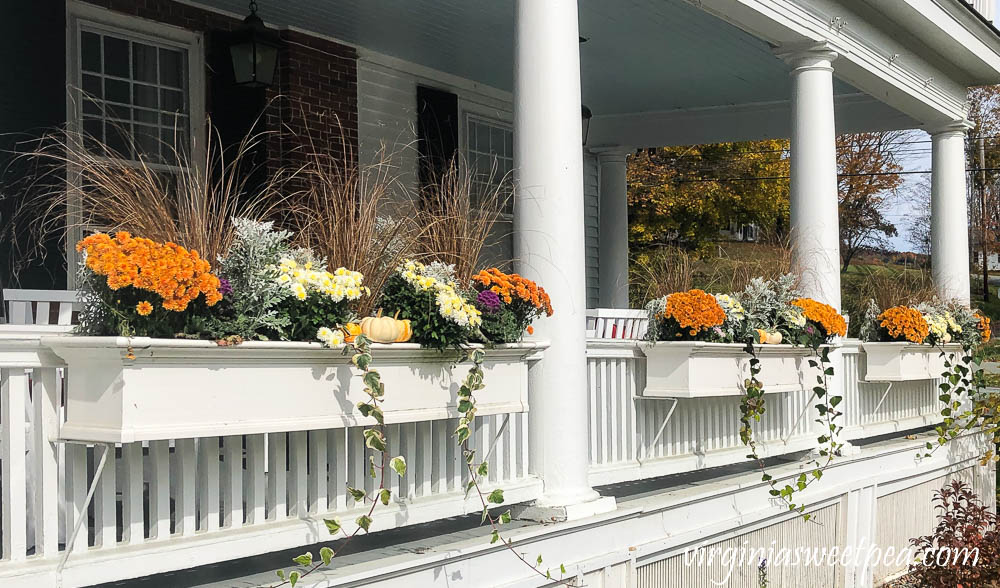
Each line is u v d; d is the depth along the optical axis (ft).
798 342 19.06
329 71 22.97
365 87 24.29
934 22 23.49
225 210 10.82
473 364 12.12
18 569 8.59
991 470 30.22
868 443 25.39
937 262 29.12
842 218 90.53
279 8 20.77
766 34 19.67
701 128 32.78
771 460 20.93
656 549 14.93
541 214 13.20
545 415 13.47
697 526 16.19
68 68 17.99
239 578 10.85
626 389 16.92
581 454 13.66
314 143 22.36
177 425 8.95
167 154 19.76
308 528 10.81
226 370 9.39
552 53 13.21
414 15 21.36
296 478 10.93
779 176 73.20
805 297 19.99
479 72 26.94
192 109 20.27
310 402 10.14
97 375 8.86
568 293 13.32
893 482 23.66
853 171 90.74
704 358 16.84
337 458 11.42
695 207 71.41
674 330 16.92
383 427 11.05
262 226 10.38
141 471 9.54
